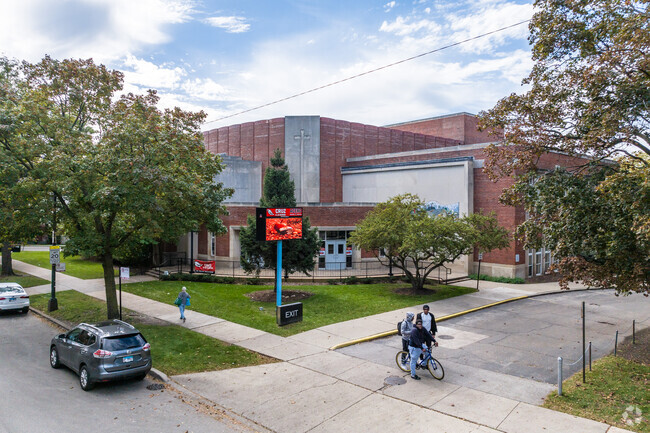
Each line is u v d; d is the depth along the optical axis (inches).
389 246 979.3
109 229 683.4
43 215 640.4
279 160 1339.8
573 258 523.2
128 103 663.8
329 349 566.3
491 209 1219.9
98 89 737.0
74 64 698.2
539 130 573.6
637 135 499.8
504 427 344.5
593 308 869.8
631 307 885.2
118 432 340.5
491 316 786.2
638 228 387.9
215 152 1935.3
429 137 1989.4
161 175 583.8
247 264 957.2
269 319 724.7
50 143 671.1
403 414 373.1
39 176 638.5
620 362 507.2
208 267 1150.3
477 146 1258.6
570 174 548.7
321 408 388.5
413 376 458.6
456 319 758.5
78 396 418.3
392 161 1520.7
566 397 402.9
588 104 515.5
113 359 423.5
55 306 826.2
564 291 1078.4
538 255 1300.4
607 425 344.2
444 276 1208.2
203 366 503.2
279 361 521.0
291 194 1295.5
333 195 1665.8
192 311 785.6
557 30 522.0
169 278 1139.3
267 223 720.3
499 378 460.1
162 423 359.6
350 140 1717.5
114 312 713.6
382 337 631.2
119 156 614.9
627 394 405.4
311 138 1638.8
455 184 1289.4
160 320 720.3
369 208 1371.8
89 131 850.8
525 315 797.2
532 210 569.0
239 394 422.9
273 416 373.7
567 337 636.7
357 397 411.8
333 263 1333.7
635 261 451.2
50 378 470.9
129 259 1347.2
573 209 490.0
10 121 618.2
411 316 494.3
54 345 508.7
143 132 595.8
